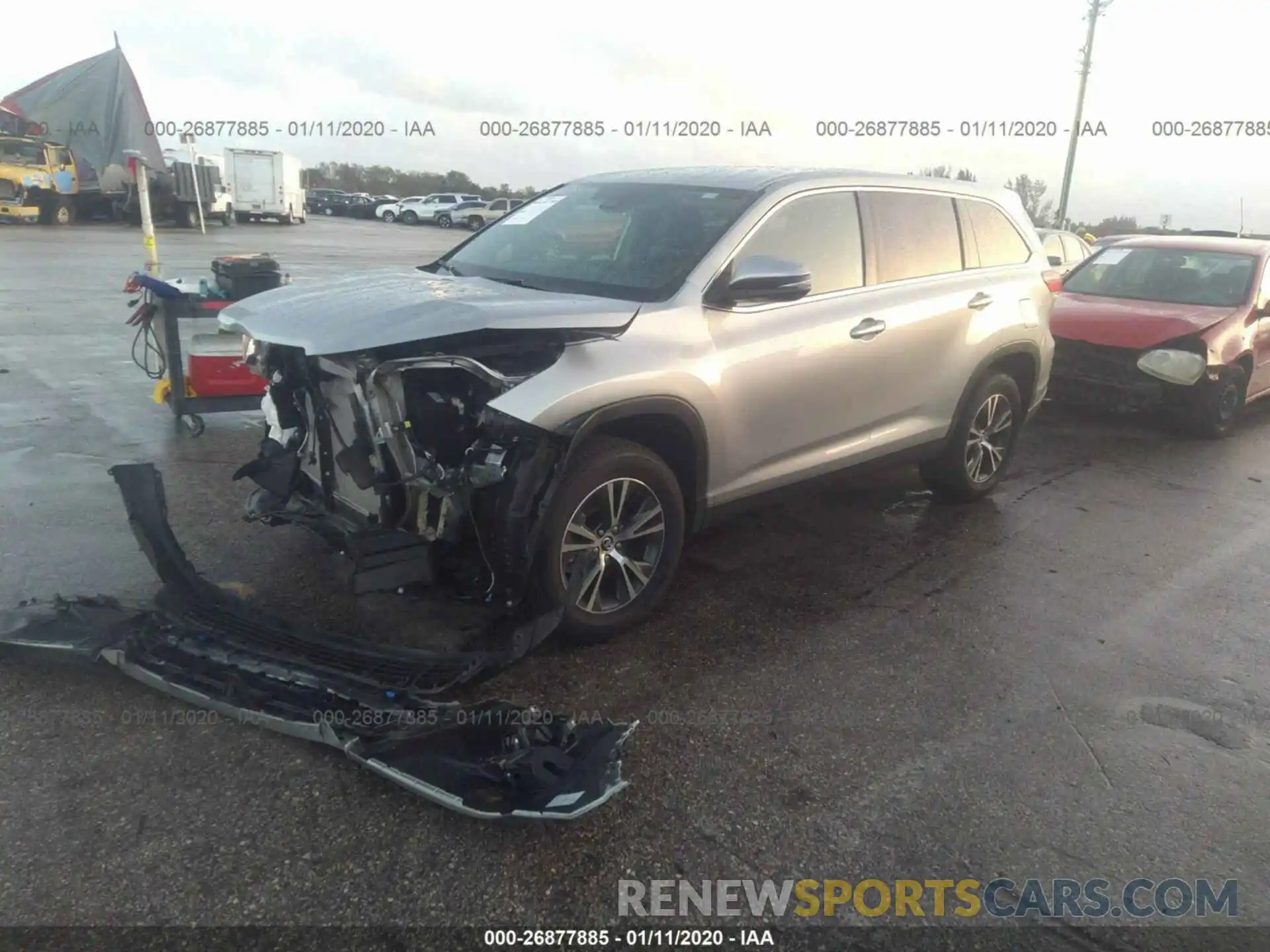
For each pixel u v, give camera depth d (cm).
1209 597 480
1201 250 909
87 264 1692
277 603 408
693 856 277
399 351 348
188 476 568
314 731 309
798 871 274
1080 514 598
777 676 379
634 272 423
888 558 509
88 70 1574
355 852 269
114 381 801
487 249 495
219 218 3466
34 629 356
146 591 413
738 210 440
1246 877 280
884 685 378
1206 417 800
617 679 371
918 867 278
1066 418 868
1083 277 962
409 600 407
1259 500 650
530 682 364
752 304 421
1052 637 428
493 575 357
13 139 2592
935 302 513
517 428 340
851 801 305
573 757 296
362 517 393
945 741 341
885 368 484
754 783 311
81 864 258
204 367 644
